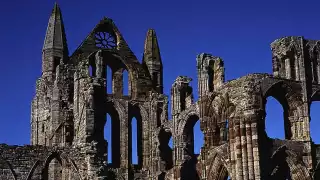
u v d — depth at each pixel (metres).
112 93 84.12
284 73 68.25
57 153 58.09
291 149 64.44
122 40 87.12
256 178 60.94
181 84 78.12
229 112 65.62
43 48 85.75
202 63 72.81
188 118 74.69
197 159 72.75
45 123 83.25
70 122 73.81
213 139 69.00
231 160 63.47
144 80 85.69
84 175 56.69
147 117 83.25
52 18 86.94
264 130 63.25
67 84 79.12
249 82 63.97
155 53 88.50
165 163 79.25
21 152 57.22
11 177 56.28
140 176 79.56
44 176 57.62
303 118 66.38
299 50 68.38
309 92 67.88
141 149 81.75
